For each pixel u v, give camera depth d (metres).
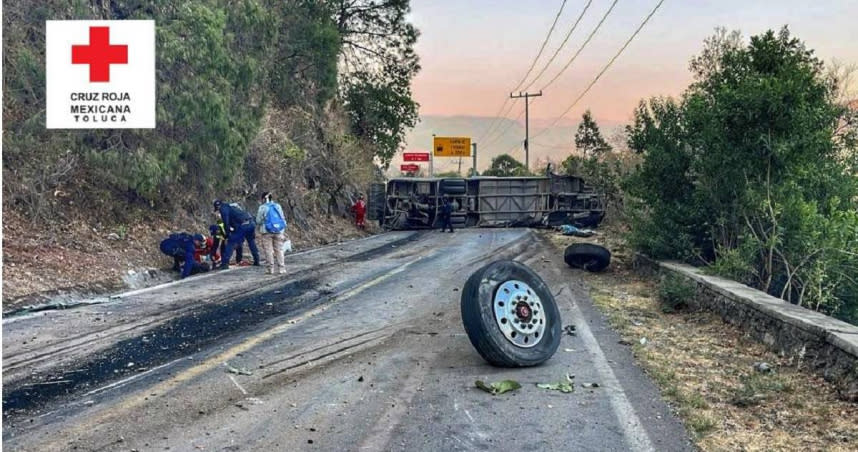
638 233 12.79
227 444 4.20
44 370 5.91
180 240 12.39
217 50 14.14
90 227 12.68
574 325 8.02
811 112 9.31
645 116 12.95
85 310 8.74
